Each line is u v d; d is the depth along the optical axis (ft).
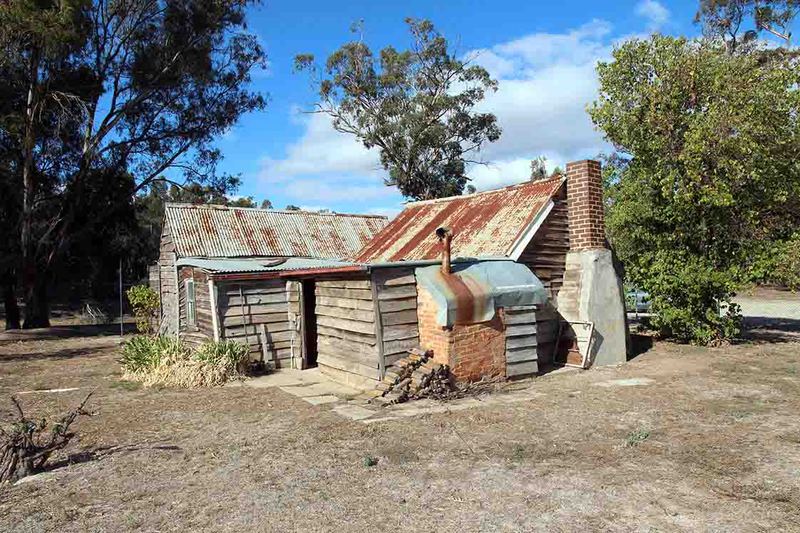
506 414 29.53
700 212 49.70
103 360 55.47
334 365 41.55
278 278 49.44
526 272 39.86
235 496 19.43
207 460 23.47
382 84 134.92
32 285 91.56
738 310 51.67
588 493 18.84
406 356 36.68
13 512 18.57
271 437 26.61
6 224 92.58
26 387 41.39
